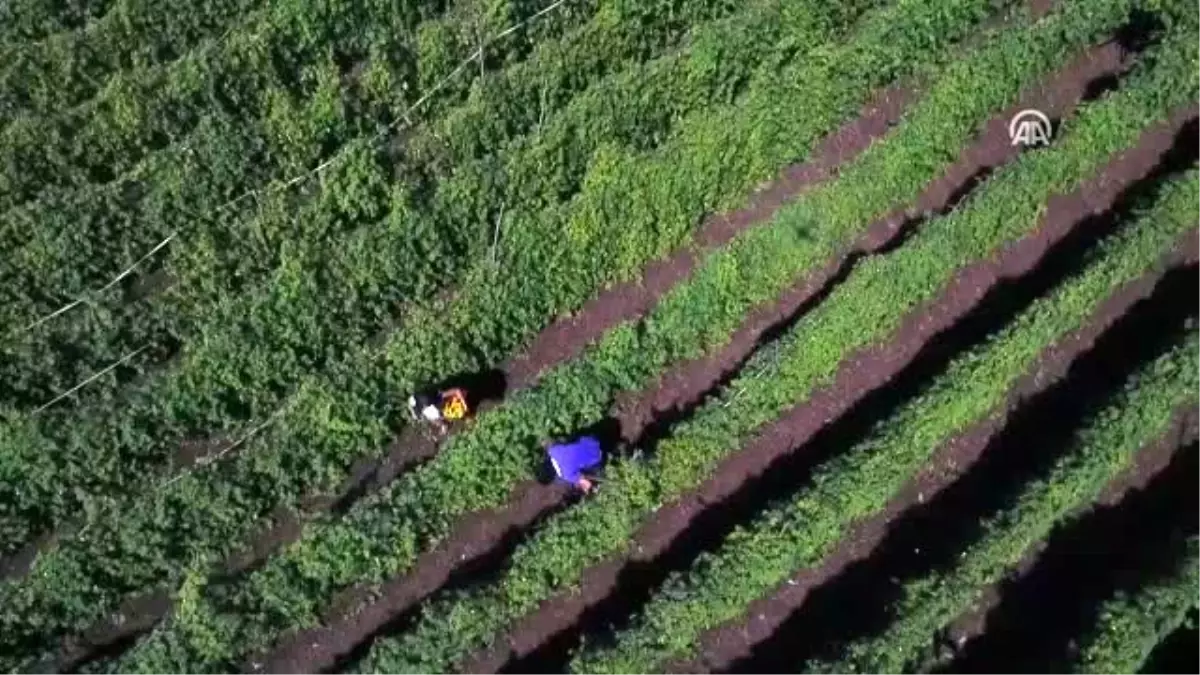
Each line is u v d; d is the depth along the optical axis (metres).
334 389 38.94
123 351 41.19
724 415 38.03
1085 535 36.97
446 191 41.88
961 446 38.72
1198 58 43.12
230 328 40.28
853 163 42.19
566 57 44.78
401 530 37.03
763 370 38.59
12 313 41.62
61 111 45.75
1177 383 36.47
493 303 40.44
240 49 45.66
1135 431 36.41
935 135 42.72
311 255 41.38
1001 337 37.97
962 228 40.22
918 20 44.56
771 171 43.78
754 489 38.28
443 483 37.88
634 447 39.53
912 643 33.53
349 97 45.06
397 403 39.75
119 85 44.88
